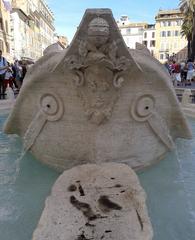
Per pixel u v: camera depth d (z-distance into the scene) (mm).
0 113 8023
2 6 42344
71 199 2648
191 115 7637
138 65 3453
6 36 44250
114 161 3793
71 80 3527
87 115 3586
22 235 2699
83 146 3771
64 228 2270
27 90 3934
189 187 3701
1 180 3869
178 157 4750
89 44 3244
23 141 4355
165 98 3910
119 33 3215
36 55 71875
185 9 41500
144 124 3844
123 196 2705
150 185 3699
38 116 3916
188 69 18859
